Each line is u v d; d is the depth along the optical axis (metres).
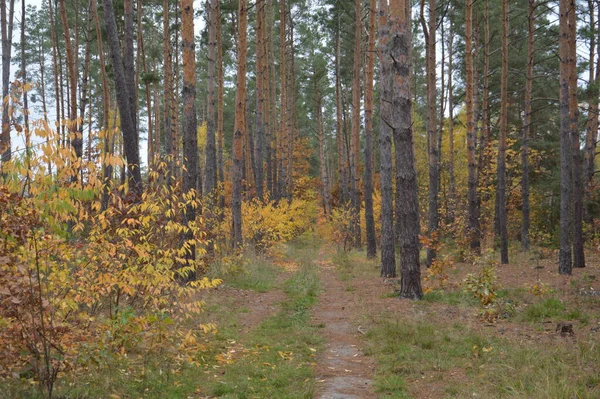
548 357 5.90
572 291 10.52
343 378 5.93
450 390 5.17
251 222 18.94
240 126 16.14
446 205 26.75
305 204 34.03
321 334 8.25
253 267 15.62
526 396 4.70
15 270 4.66
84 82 21.83
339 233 24.97
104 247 5.93
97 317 6.57
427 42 16.44
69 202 4.68
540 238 21.86
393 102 10.74
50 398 4.50
